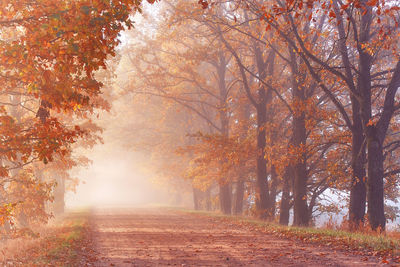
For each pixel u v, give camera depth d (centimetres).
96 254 1224
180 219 2806
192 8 2272
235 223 2298
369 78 1788
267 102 2967
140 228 2119
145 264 1041
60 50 795
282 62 3030
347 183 2420
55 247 1305
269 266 964
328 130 2553
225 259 1093
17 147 900
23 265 986
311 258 1041
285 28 1989
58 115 1977
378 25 1923
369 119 1750
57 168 2094
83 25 754
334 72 1812
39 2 799
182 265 1016
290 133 2977
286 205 2727
